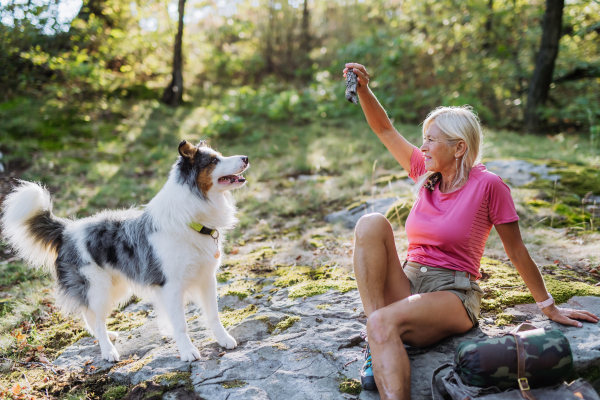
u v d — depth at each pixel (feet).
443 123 7.24
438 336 7.13
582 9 34.71
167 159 26.27
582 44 36.94
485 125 34.22
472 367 6.01
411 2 39.88
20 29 32.07
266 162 26.07
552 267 10.82
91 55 35.99
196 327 9.99
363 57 39.06
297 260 13.52
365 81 8.54
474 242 7.23
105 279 9.22
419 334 6.81
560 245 12.16
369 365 6.93
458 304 7.01
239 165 8.80
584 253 11.46
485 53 37.35
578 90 36.78
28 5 31.96
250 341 8.94
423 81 37.50
